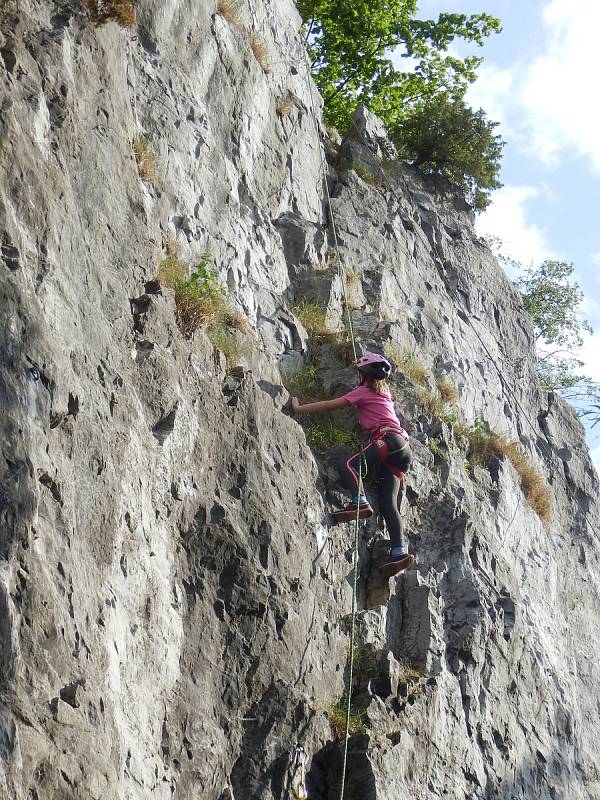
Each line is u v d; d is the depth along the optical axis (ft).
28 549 14.65
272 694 20.03
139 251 21.06
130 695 16.93
